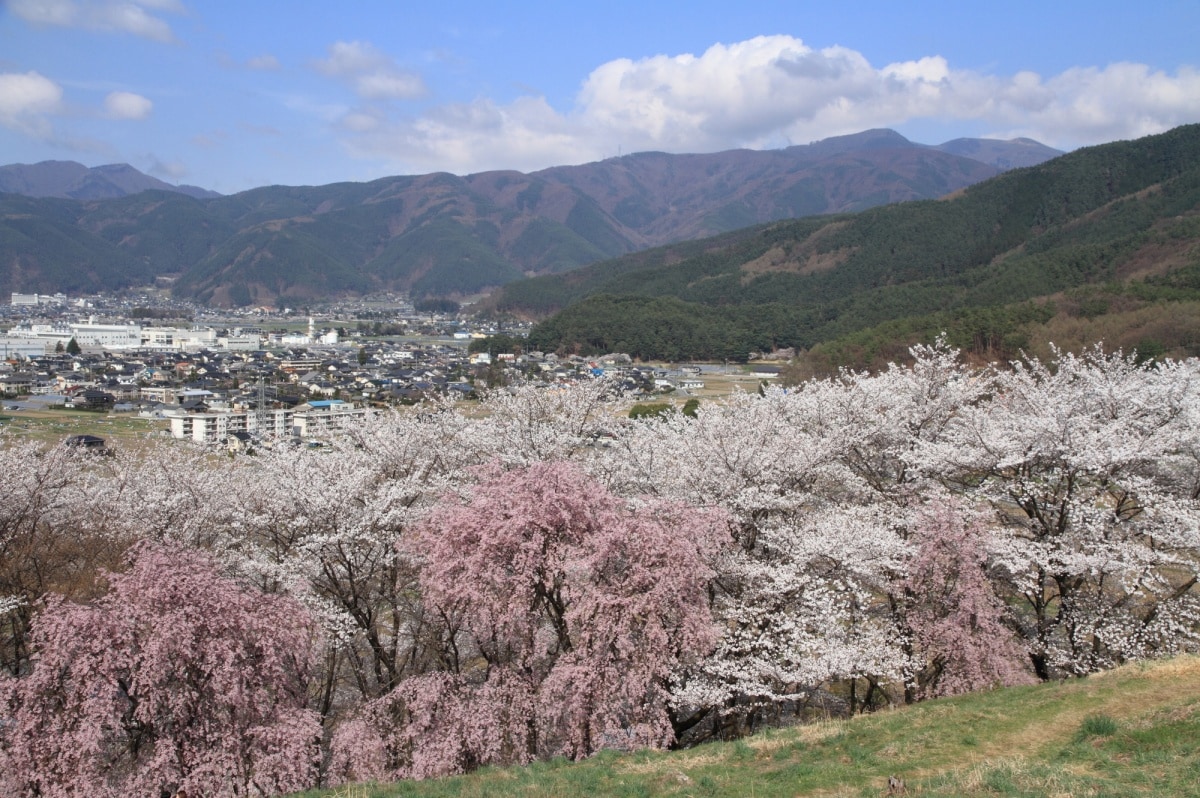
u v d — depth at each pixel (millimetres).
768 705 19297
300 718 15117
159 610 14344
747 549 21797
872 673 17578
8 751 13398
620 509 19422
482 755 16281
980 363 64938
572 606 17109
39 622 14148
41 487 22969
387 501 20438
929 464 22688
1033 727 12938
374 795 13047
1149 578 18844
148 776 13508
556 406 29078
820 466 23641
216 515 23359
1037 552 19453
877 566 19422
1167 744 11203
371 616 20203
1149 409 23312
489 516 17812
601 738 16000
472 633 18875
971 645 17219
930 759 12289
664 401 73625
